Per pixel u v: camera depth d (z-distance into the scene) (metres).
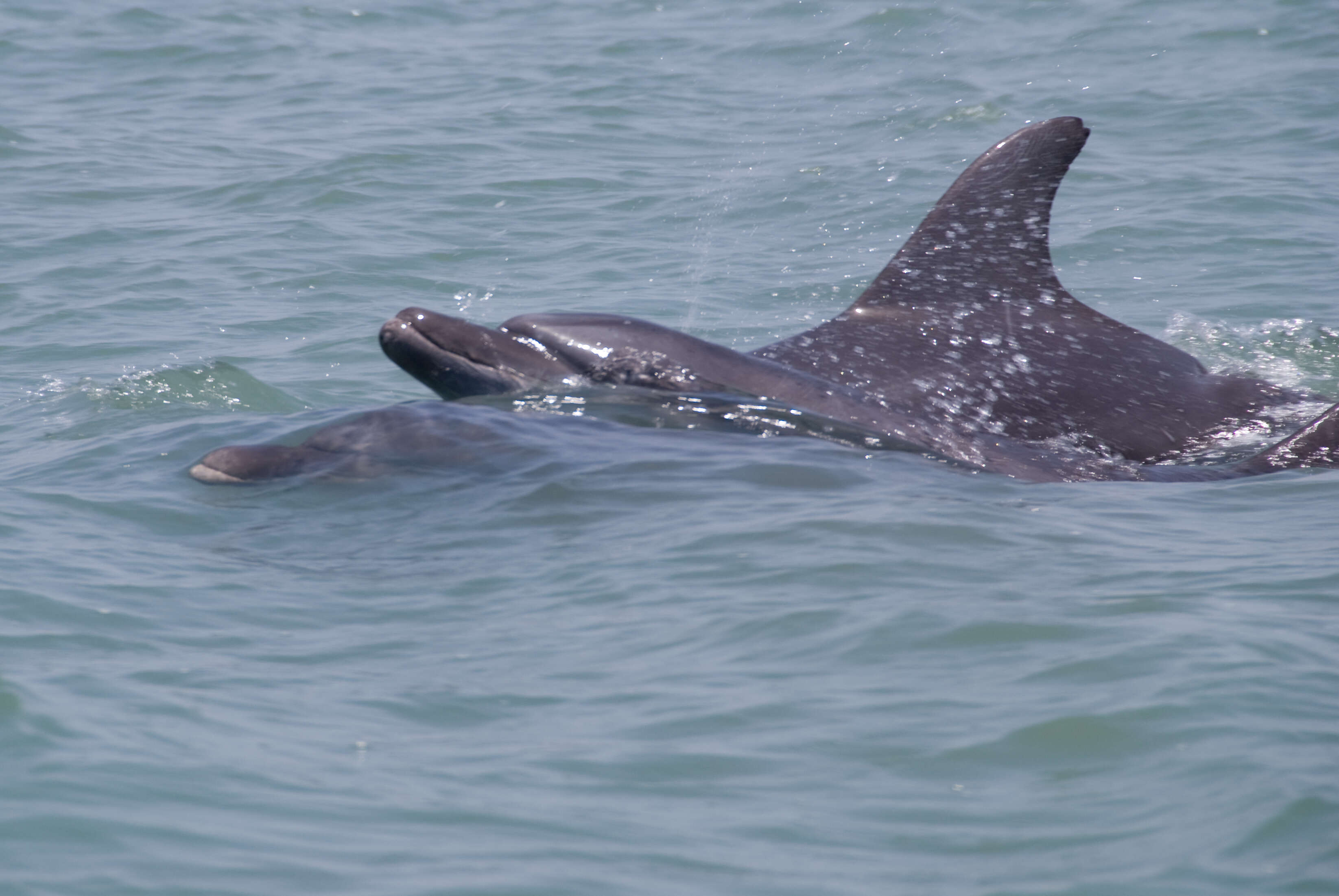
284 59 101.31
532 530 25.02
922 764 15.37
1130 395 33.81
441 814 14.21
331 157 73.94
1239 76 85.88
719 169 71.56
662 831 13.97
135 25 110.88
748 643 18.92
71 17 112.81
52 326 49.12
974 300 35.53
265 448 29.81
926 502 25.38
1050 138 35.62
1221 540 23.50
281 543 25.16
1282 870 12.77
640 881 12.94
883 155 72.81
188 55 102.69
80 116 85.38
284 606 21.53
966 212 36.34
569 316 34.81
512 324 34.84
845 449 29.64
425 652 19.31
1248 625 18.70
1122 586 20.62
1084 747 15.52
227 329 48.78
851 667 17.95
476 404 32.78
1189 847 13.29
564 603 21.09
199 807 14.08
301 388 42.00
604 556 23.11
